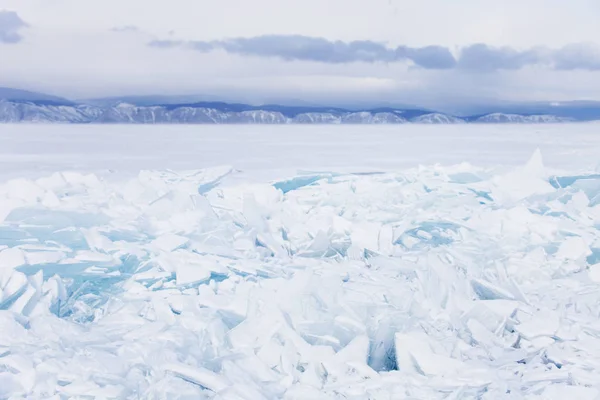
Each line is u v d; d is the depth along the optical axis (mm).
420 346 4258
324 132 72188
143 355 4047
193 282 5809
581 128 95250
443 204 9109
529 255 6785
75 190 8938
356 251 7328
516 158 26578
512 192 9578
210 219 7742
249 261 6492
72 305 5582
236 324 4926
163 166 23016
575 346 4426
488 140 45938
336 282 5316
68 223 7059
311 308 4777
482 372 3939
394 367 4586
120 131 75875
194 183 10602
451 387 3791
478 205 9172
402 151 32250
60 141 44625
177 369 3758
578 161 23109
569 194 9258
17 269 5660
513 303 5168
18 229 6656
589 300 5504
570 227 7562
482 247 7062
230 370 3896
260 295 4992
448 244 7891
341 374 4004
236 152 31688
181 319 4758
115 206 8031
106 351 4129
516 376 4004
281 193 9688
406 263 6426
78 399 3494
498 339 4715
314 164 23656
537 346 4547
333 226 7812
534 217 7879
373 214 8773
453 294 5305
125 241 6848
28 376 3697
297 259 6977
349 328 4594
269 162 24781
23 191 7980
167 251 6527
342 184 10461
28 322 4699
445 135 59438
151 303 5293
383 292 5375
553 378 3912
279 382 3895
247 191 9680
